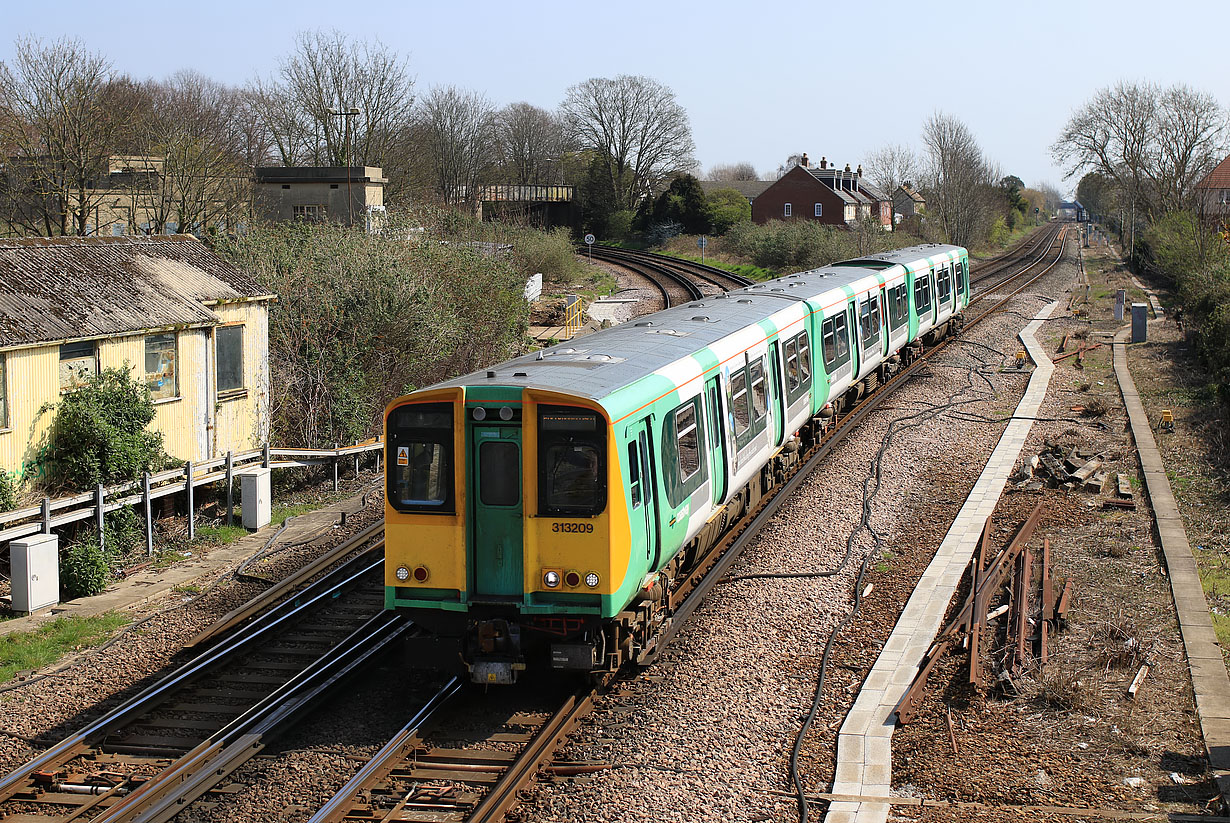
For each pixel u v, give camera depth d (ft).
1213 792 25.44
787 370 51.62
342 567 42.86
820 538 45.21
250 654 35.04
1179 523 46.24
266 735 28.63
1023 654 32.76
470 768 27.17
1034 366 87.35
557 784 26.14
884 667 32.89
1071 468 54.49
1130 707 29.86
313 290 68.44
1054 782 26.11
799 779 26.37
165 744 28.96
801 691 31.65
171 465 49.78
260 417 59.06
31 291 46.91
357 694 31.96
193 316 52.24
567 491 29.22
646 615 32.81
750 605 37.83
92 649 35.47
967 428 66.18
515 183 291.99
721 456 40.09
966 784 26.07
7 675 33.12
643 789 25.70
